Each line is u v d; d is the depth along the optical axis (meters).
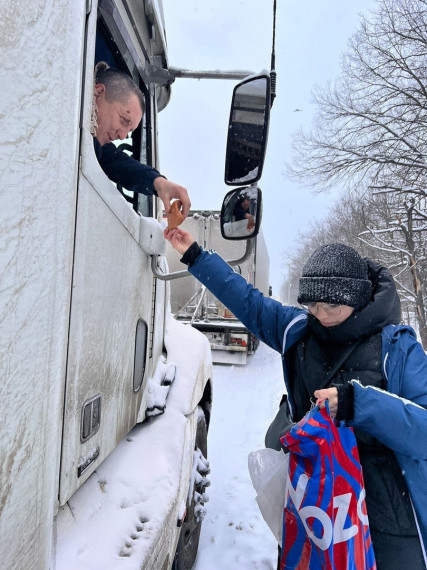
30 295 0.77
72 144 0.93
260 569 2.94
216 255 2.02
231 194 2.21
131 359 1.70
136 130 2.26
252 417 6.34
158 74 2.21
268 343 1.90
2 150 0.69
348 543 1.34
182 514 1.81
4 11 0.70
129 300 1.65
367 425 1.36
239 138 2.02
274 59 2.31
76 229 1.10
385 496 1.43
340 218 28.17
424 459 1.36
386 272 1.59
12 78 0.72
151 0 1.90
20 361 0.74
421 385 1.39
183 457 1.88
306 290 1.50
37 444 0.80
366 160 16.86
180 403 2.08
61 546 1.17
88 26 1.17
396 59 15.66
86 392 1.23
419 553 1.40
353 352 1.51
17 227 0.73
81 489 1.42
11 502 0.72
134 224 1.68
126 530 1.33
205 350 2.66
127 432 1.70
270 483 1.62
